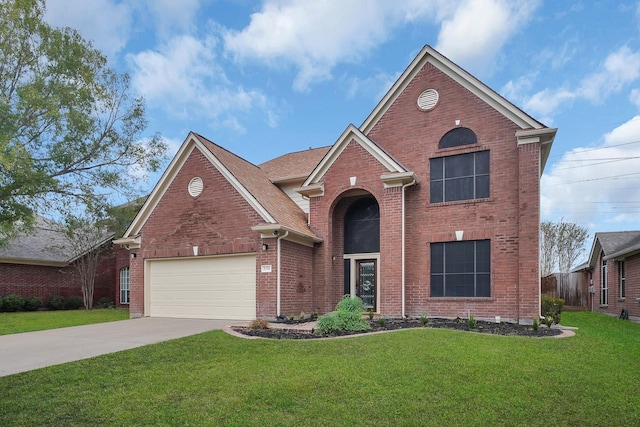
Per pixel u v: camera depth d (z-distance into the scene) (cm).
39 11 1441
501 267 1248
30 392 570
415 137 1422
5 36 1390
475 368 643
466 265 1307
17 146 1246
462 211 1320
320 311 1441
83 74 1510
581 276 2461
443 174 1370
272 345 848
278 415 471
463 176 1342
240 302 1359
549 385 568
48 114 1408
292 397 526
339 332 1004
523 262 1200
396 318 1291
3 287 2153
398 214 1336
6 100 1374
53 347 897
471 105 1348
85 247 2334
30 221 1697
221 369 666
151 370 672
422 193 1385
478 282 1284
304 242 1426
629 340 957
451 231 1327
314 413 476
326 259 1453
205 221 1438
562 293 2497
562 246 4081
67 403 522
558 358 718
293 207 1617
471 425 441
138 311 1523
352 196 1506
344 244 1533
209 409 491
